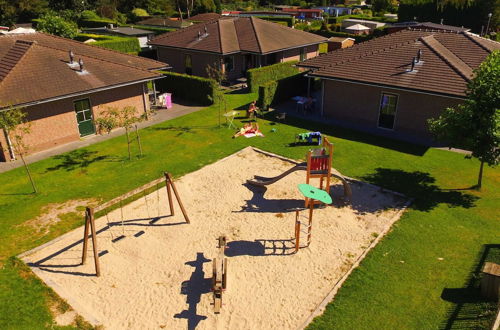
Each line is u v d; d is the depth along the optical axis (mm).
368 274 11703
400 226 14016
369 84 22219
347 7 95188
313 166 15133
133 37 47688
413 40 24594
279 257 12625
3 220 14570
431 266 11992
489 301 10531
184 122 24688
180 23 56719
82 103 21812
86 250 12094
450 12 58844
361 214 14898
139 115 25000
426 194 16125
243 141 21688
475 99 14867
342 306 10594
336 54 26562
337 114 25016
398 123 22594
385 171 18109
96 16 73812
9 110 16719
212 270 11781
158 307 10719
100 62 23656
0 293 11102
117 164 19078
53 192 16531
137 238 13562
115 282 11609
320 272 11938
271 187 17016
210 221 14594
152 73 24703
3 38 23891
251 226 14281
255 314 10461
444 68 21328
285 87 28375
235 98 29812
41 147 20578
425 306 10523
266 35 36031
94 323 10148
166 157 19750
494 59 15016
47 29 41250
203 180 17562
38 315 10359
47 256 12688
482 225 14000
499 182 17000
